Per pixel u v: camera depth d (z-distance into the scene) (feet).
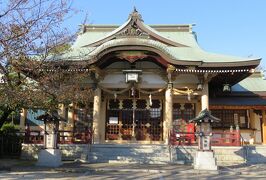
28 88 53.62
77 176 47.57
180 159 69.72
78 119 90.22
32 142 75.41
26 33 49.01
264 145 85.10
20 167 57.31
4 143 77.87
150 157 69.51
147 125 91.50
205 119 60.23
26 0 50.03
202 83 84.17
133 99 92.68
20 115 92.58
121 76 86.33
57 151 61.36
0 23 48.67
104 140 90.94
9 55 49.03
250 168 61.31
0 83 52.65
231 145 74.59
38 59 55.16
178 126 90.53
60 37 55.06
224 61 79.92
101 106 92.27
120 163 66.64
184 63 79.46
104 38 88.02
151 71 85.10
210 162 58.03
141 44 78.54
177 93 84.53
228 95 96.73
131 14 86.84
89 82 84.94
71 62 65.36
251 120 95.61
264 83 103.50
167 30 108.27
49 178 45.16
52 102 58.75
